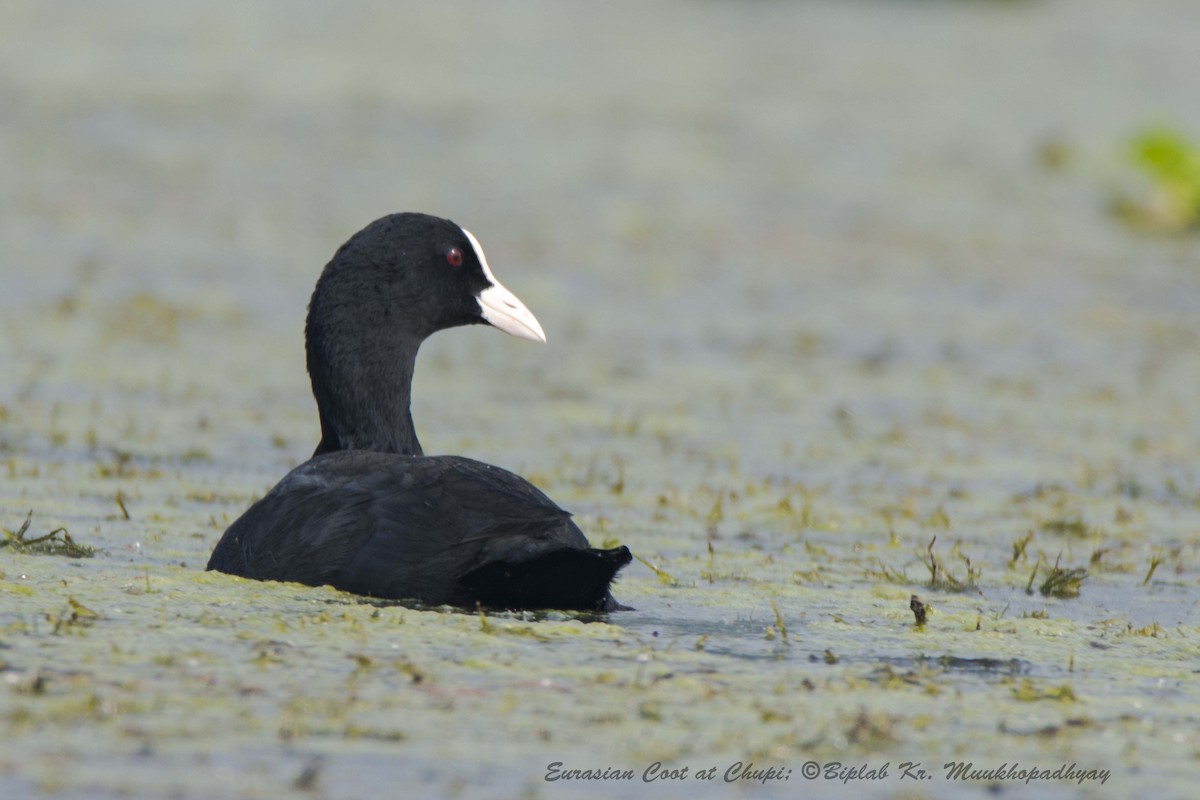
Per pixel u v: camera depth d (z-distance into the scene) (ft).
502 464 43.29
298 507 27.35
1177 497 43.21
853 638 27.12
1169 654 27.07
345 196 90.17
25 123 104.42
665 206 92.63
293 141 104.37
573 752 20.25
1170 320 71.61
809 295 73.97
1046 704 23.45
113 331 59.11
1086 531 38.70
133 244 76.74
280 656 23.43
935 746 21.21
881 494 42.29
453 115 115.85
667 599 29.86
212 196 88.43
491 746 20.27
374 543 26.16
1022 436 50.44
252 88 121.29
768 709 22.36
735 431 49.52
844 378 58.23
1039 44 162.09
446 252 32.76
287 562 26.86
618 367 58.59
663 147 109.19
